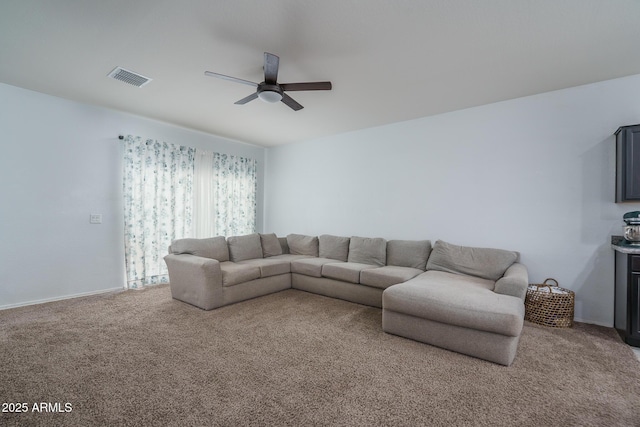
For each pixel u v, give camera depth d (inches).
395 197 168.2
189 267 130.4
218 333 101.0
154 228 167.5
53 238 135.3
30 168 129.0
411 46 90.7
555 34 83.6
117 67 106.6
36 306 126.6
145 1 71.8
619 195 105.9
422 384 71.7
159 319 113.5
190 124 174.9
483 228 139.1
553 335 101.7
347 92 125.6
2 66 106.4
